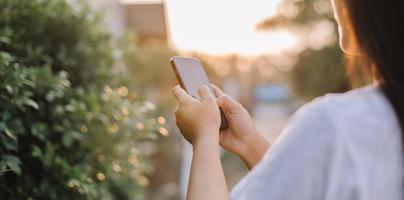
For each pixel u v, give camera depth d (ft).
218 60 45.11
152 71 32.32
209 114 3.35
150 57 32.63
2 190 6.54
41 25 7.75
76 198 6.93
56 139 7.15
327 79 39.73
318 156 2.51
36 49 7.45
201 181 3.06
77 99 7.50
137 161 8.96
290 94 51.24
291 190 2.54
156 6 23.48
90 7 8.52
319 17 41.39
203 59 42.34
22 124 6.61
